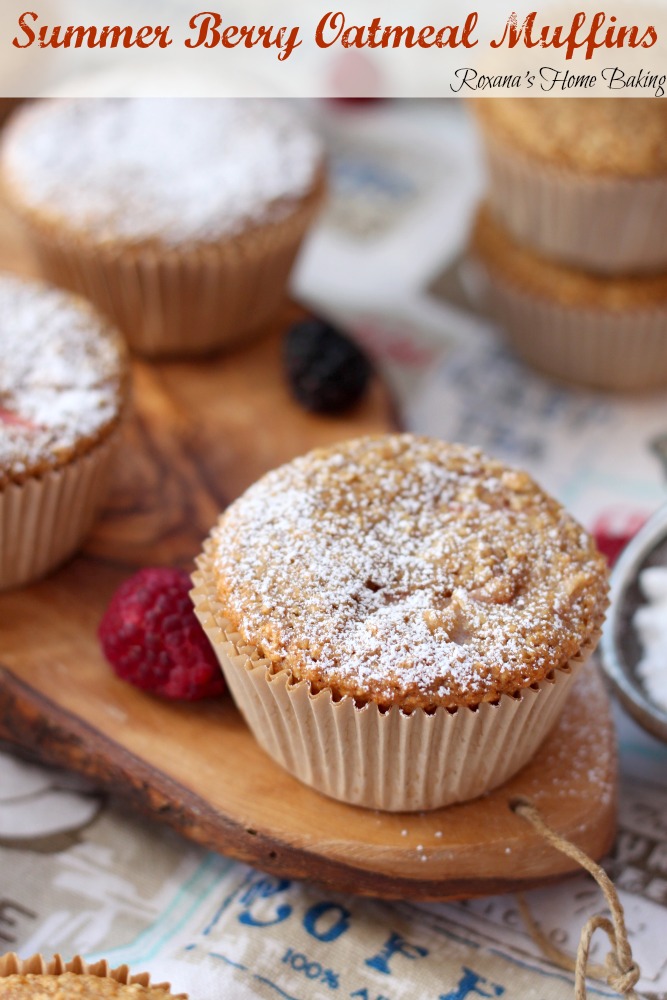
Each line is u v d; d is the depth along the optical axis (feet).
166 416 1.76
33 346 1.64
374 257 1.97
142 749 1.52
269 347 1.84
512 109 1.73
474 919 1.49
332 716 1.42
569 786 1.49
